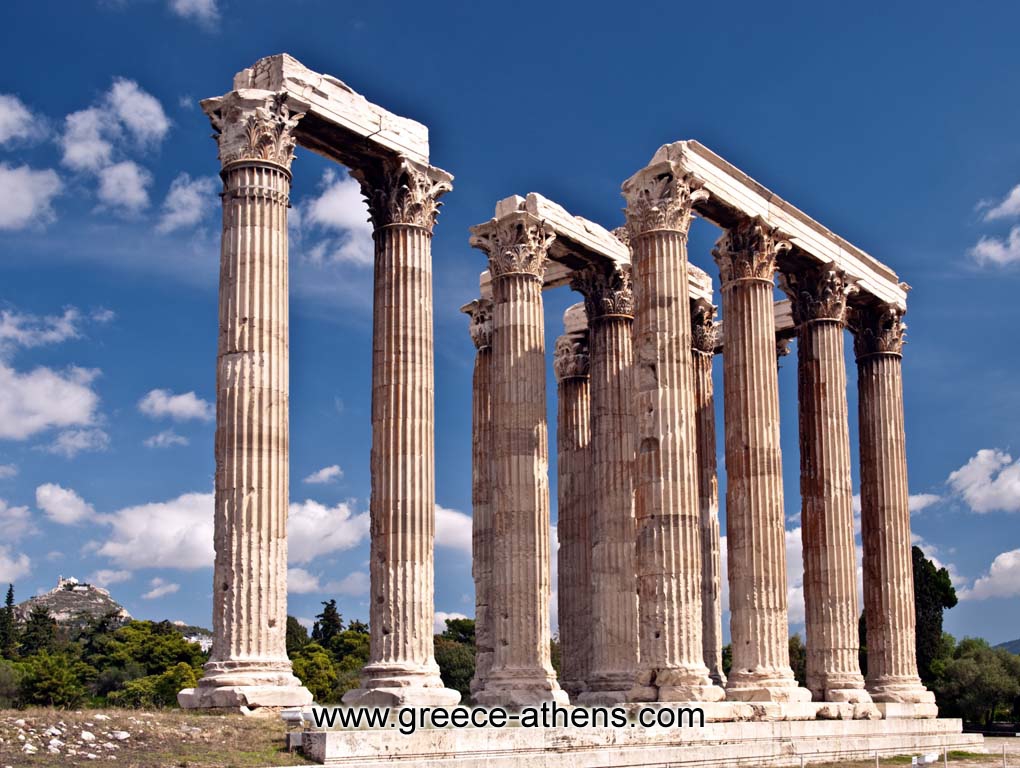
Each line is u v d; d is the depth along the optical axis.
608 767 30.48
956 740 47.69
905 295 52.59
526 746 29.44
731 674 40.09
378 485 34.28
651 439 38.12
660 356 38.66
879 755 40.59
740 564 40.62
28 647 140.62
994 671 98.62
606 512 43.75
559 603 48.34
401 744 26.17
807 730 39.09
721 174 41.94
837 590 44.59
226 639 29.58
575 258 46.59
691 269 51.31
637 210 40.22
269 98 32.44
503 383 41.78
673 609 36.84
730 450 41.84
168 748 24.00
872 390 51.16
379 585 33.62
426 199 36.25
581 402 50.84
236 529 30.02
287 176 32.59
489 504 48.75
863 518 50.72
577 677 46.91
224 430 30.58
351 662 119.75
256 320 31.14
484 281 51.06
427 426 34.81
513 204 43.00
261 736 25.91
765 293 42.62
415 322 35.22
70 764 21.80
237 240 31.59
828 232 47.28
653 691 36.53
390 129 35.75
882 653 48.81
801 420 46.75
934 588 98.12
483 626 47.28
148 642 130.50
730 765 34.62
